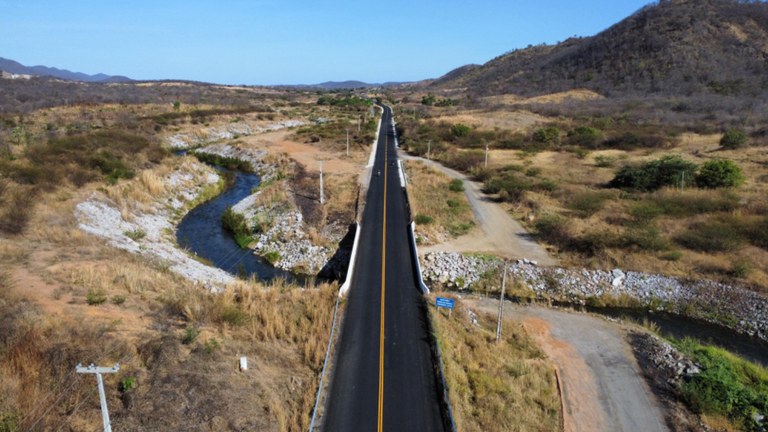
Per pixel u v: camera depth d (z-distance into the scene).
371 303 26.20
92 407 14.16
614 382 22.11
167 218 43.62
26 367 14.55
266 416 16.16
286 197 47.16
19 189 34.94
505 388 20.30
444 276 33.47
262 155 69.31
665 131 79.81
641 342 25.53
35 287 21.08
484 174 57.12
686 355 23.78
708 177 47.62
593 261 33.97
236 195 53.94
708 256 33.47
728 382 21.12
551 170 59.38
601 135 76.94
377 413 17.62
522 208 45.59
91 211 36.03
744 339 26.91
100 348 16.55
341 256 35.53
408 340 22.66
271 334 21.61
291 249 37.53
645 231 36.22
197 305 21.92
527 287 32.25
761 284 29.75
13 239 27.41
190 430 14.44
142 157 53.28
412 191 50.03
